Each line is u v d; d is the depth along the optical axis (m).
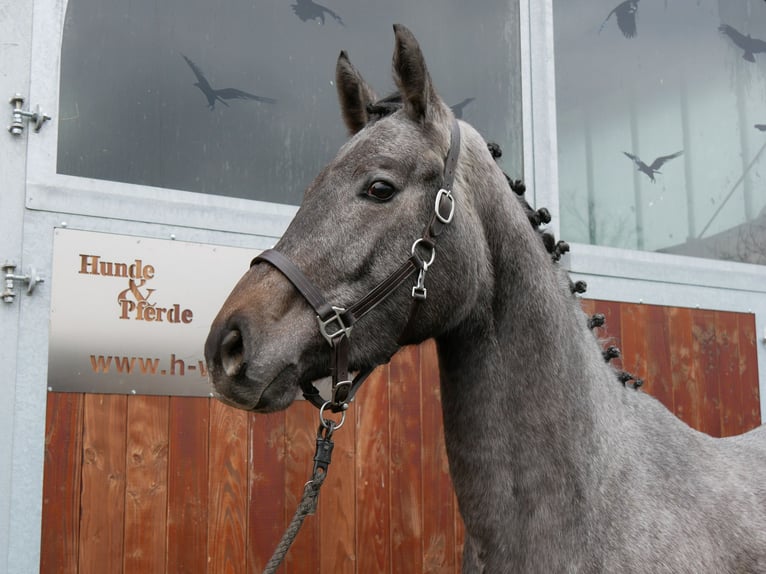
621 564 1.33
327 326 1.31
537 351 1.42
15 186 2.13
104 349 2.17
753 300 3.24
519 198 1.60
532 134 2.95
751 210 3.40
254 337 1.26
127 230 2.26
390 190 1.36
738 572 1.40
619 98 3.14
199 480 2.24
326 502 2.38
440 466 2.57
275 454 2.35
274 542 2.31
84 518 2.09
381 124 1.42
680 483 1.45
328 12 2.73
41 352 2.10
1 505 2.01
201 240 2.37
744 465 1.57
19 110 2.15
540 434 1.38
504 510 1.37
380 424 2.49
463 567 1.47
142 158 2.36
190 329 2.30
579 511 1.35
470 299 1.40
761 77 3.51
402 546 2.47
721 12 3.45
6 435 2.03
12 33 2.18
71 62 2.28
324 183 1.39
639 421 1.52
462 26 2.90
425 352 2.60
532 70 2.97
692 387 3.02
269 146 2.58
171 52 2.45
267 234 2.49
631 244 3.07
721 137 3.36
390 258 1.35
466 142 1.49
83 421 2.12
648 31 3.25
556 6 3.05
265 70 2.60
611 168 3.07
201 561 2.21
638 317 2.97
